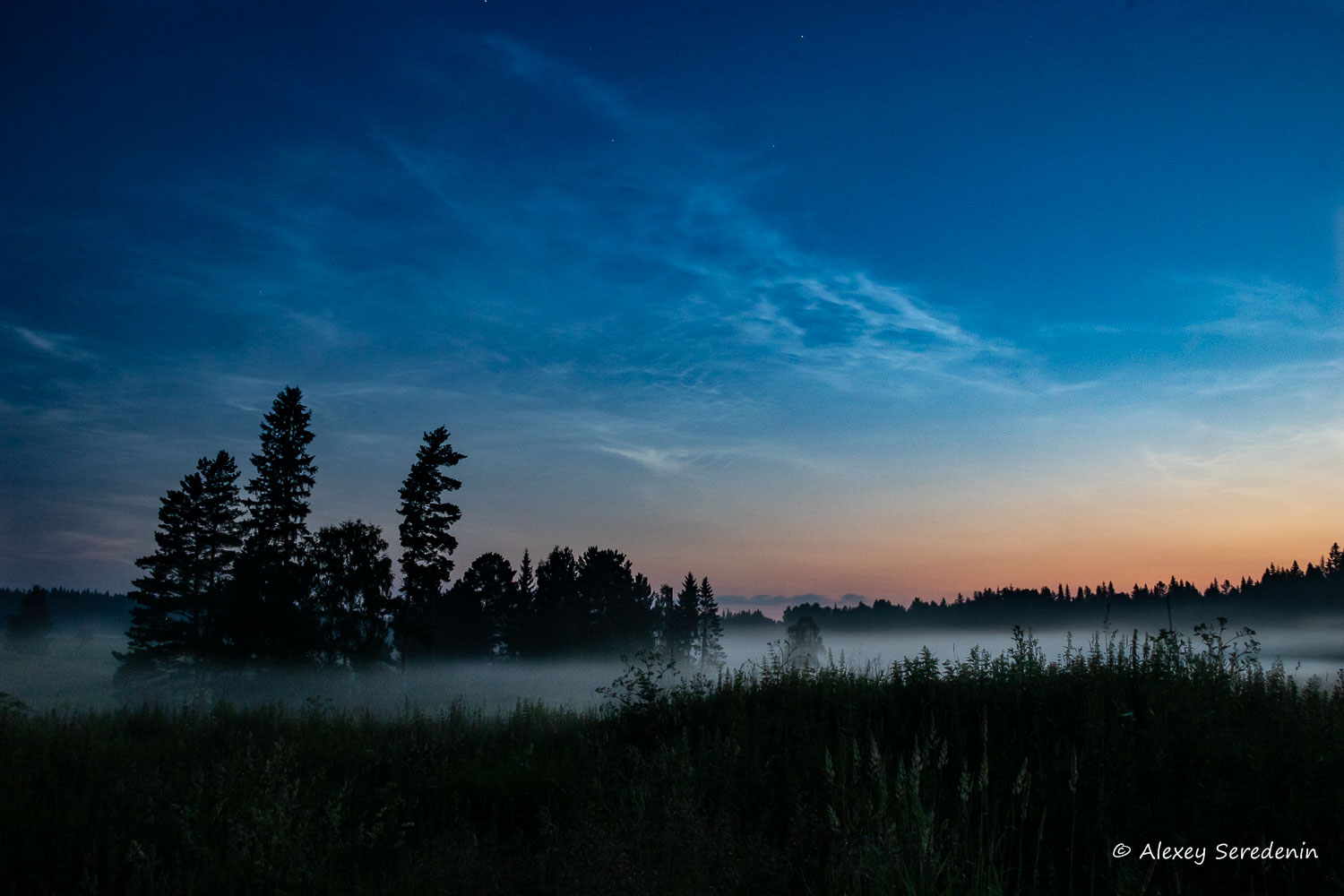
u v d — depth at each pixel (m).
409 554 48.50
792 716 9.80
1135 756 7.14
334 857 6.65
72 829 6.84
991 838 5.88
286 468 47.03
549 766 8.91
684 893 5.36
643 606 88.19
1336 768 6.43
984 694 9.43
